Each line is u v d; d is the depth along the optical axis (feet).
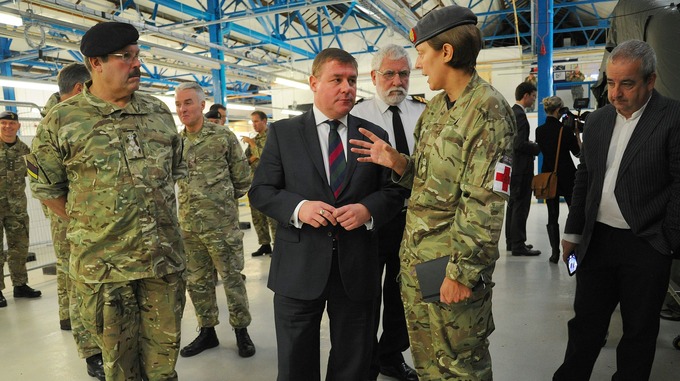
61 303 10.87
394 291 7.36
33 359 9.32
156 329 5.90
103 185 5.41
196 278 8.99
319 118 5.49
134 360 5.87
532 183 13.98
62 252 9.16
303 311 5.33
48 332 10.86
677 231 5.42
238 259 9.06
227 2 32.48
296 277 5.24
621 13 10.40
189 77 48.55
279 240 5.46
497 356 8.40
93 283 5.48
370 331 5.58
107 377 5.67
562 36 43.93
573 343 6.45
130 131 5.59
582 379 6.44
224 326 10.49
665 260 5.62
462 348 4.75
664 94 8.50
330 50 5.27
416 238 4.83
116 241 5.48
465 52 4.43
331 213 5.00
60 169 5.52
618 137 5.88
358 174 5.41
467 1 33.63
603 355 8.34
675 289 8.24
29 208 20.99
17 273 13.80
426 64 4.68
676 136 5.37
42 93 40.34
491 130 4.25
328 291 5.35
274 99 47.09
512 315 10.38
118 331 5.62
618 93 5.52
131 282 5.68
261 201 5.41
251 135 46.78
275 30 34.22
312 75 5.40
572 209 6.67
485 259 4.25
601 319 6.27
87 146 5.34
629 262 5.80
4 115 13.38
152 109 5.97
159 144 5.85
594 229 6.11
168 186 5.92
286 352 5.39
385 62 6.93
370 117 7.25
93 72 5.42
